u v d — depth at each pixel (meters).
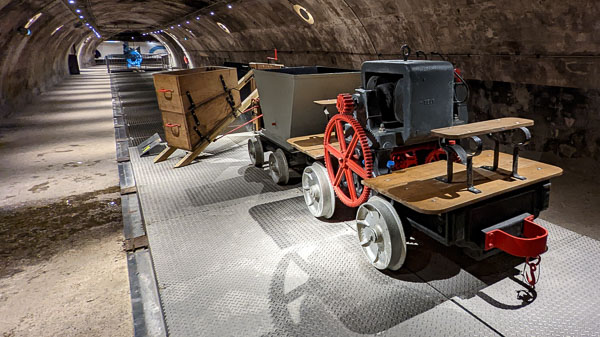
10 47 12.57
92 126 11.03
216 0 14.13
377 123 3.52
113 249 4.04
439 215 2.83
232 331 2.65
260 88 5.46
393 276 3.22
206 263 3.56
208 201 5.10
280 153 5.28
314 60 12.52
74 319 2.94
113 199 5.48
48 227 4.60
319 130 5.04
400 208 3.14
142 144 8.03
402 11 7.16
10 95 13.49
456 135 2.60
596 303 2.76
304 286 3.14
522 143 2.88
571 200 4.56
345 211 4.59
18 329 2.83
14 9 10.47
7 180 6.37
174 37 34.91
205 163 6.90
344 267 3.40
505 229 2.85
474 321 2.63
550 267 3.22
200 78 6.47
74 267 3.71
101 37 44.75
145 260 3.79
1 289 3.35
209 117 6.73
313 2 9.45
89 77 29.92
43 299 3.20
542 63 5.36
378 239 3.22
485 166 3.31
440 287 3.04
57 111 13.84
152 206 4.98
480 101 6.69
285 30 12.85
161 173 6.39
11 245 4.17
